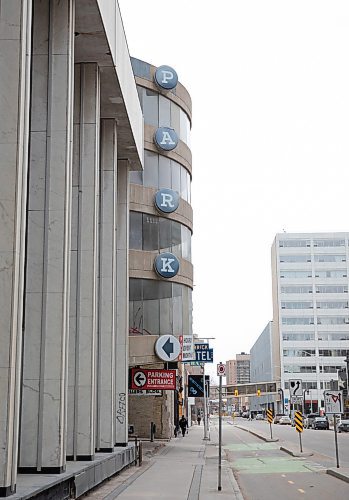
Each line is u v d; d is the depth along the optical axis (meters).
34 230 16.20
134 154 28.55
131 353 36.00
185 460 29.14
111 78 21.78
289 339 142.25
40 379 15.57
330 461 29.28
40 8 17.16
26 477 14.20
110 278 24.05
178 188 42.88
